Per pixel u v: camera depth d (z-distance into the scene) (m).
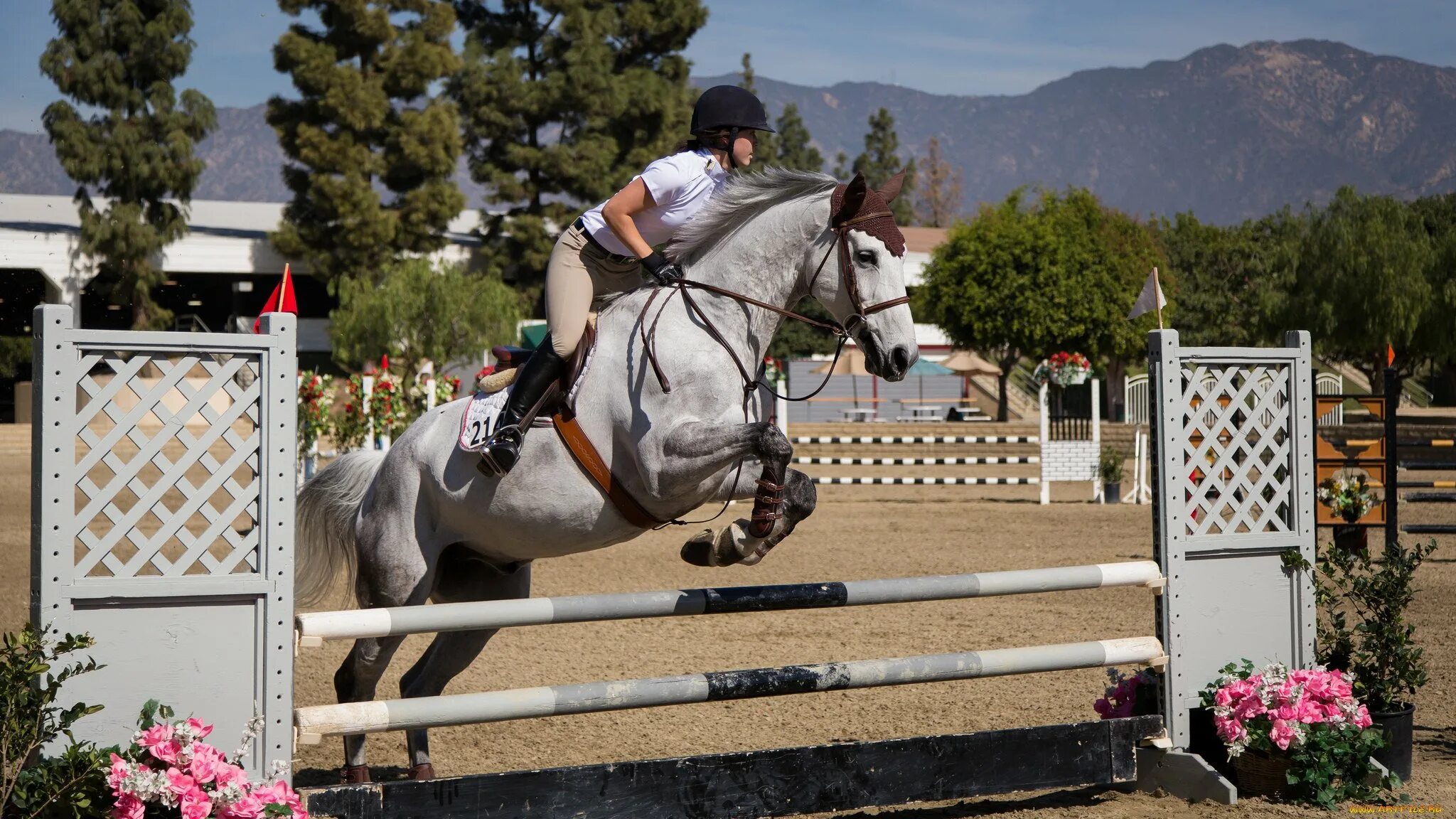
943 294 43.88
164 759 3.80
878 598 4.79
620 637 9.30
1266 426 5.71
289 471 4.15
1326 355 39.34
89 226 43.47
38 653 3.73
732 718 6.94
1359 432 27.33
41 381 3.86
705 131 5.11
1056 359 21.11
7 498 19.38
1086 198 48.53
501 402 4.82
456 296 37.03
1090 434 22.56
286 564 4.13
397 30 48.78
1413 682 5.59
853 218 4.84
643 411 4.67
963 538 15.66
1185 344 52.84
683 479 4.57
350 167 46.94
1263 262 55.69
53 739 3.76
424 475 4.99
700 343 4.77
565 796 4.34
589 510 4.80
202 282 51.44
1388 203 37.09
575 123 52.97
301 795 4.05
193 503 4.07
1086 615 10.11
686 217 5.02
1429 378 47.84
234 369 4.14
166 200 57.12
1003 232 43.34
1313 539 5.69
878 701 7.28
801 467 28.12
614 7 53.44
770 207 5.03
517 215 51.94
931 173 118.19
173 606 4.02
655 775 4.46
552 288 4.89
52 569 3.84
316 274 47.75
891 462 21.47
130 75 44.84
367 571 5.12
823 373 45.16
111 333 3.94
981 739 4.97
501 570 5.38
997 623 9.70
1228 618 5.54
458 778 4.23
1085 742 5.17
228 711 4.09
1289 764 5.23
